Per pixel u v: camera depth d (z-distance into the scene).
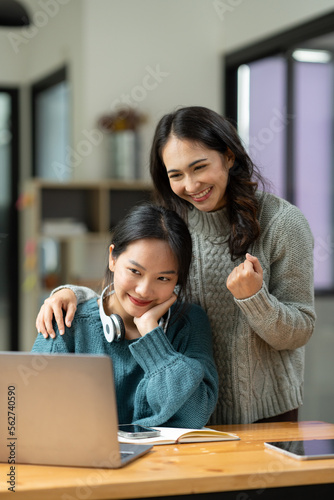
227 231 2.20
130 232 1.96
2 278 7.13
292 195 5.71
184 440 1.83
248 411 2.15
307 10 5.15
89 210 5.93
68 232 5.67
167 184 2.22
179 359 1.94
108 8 5.87
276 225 2.12
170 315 2.06
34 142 7.11
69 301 2.09
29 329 6.07
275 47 5.51
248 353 2.14
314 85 5.75
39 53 6.78
